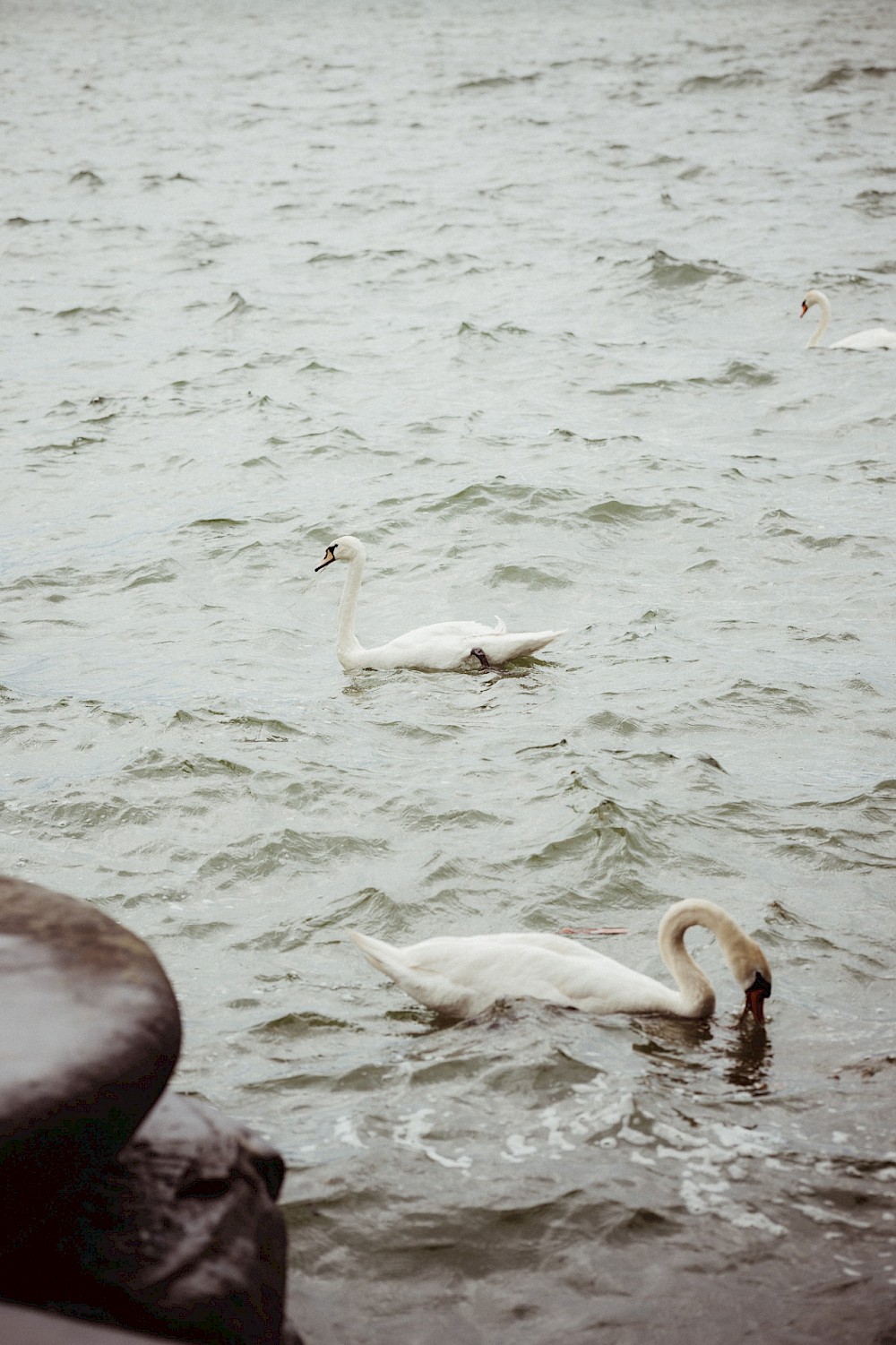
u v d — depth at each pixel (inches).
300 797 451.8
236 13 5236.2
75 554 718.5
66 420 955.3
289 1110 297.7
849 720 510.9
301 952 366.0
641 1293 246.2
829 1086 303.6
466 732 506.6
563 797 445.7
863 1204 266.5
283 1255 193.0
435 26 4345.5
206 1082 307.9
